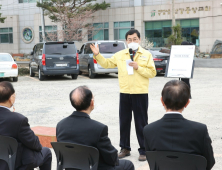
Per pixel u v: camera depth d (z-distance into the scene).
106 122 6.84
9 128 2.98
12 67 14.72
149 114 7.57
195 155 2.27
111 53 15.47
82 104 2.77
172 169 2.38
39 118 7.36
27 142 3.04
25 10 43.34
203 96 9.91
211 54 31.11
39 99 9.97
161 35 37.28
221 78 14.70
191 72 6.70
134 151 5.07
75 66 15.38
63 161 2.74
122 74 4.65
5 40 45.00
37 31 42.47
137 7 37.41
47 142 5.30
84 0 34.22
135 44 4.57
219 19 34.19
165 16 36.38
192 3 35.31
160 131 2.45
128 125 4.76
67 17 30.50
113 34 39.16
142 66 4.57
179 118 2.44
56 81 15.00
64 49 15.27
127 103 4.68
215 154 4.72
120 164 3.06
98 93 10.91
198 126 2.39
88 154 2.59
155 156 2.43
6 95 3.05
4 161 3.05
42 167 3.50
